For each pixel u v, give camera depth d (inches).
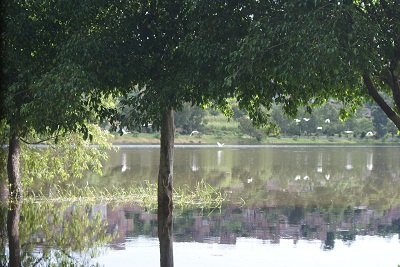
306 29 526.9
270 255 706.8
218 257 695.7
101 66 660.1
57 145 1175.0
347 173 1818.4
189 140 3786.9
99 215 1000.9
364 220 971.9
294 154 2743.6
